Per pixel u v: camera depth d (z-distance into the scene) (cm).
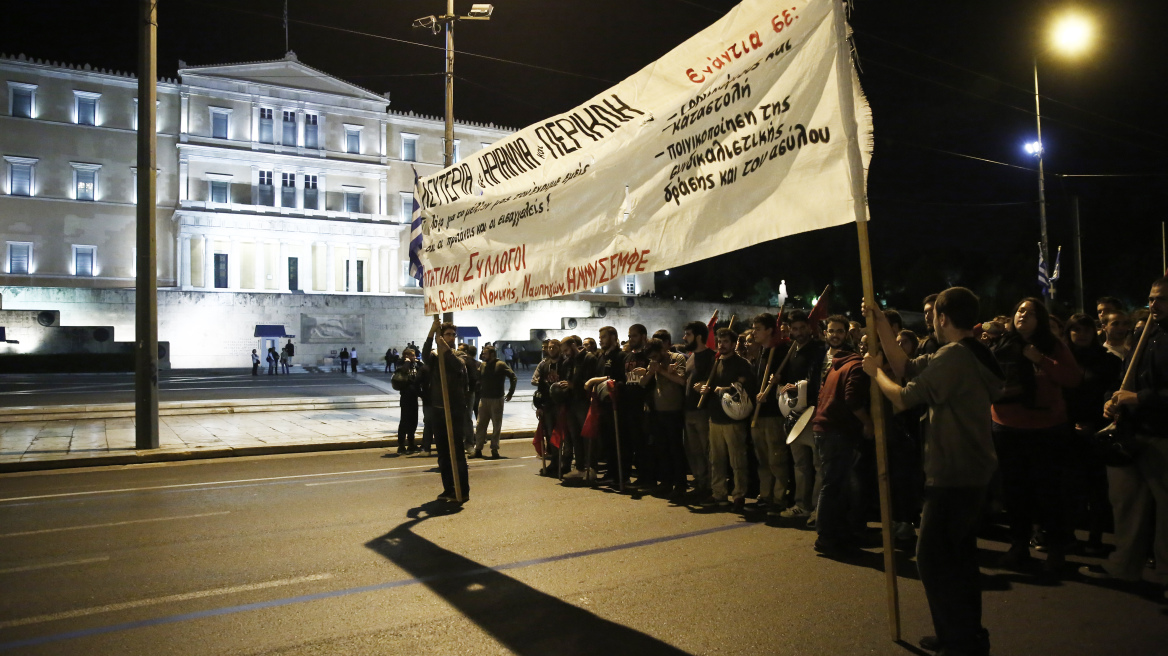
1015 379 559
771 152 448
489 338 5269
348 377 3888
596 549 618
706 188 493
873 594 503
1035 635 432
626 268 552
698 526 700
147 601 493
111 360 4103
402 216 5769
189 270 4959
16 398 2330
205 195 5075
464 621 457
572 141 622
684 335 852
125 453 1157
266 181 5294
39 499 838
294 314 4819
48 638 431
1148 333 500
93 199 4803
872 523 718
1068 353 556
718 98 489
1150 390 487
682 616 463
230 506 793
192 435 1426
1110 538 661
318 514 752
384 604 487
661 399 841
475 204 741
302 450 1270
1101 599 495
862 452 647
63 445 1268
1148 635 432
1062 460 556
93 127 4803
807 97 430
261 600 495
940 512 375
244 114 5216
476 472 1029
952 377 370
